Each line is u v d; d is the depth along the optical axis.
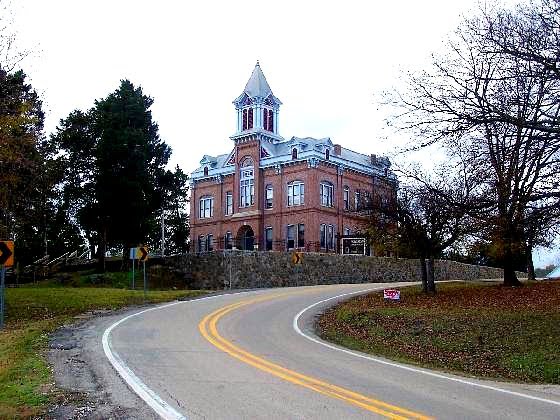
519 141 15.17
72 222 49.47
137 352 13.36
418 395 9.73
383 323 20.11
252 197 62.28
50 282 40.50
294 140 59.66
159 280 42.03
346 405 8.75
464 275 56.91
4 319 21.45
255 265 42.28
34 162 26.66
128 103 43.81
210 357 12.95
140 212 41.88
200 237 67.19
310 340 17.05
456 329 18.00
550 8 14.50
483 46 18.17
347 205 61.19
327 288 35.78
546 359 14.19
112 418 7.93
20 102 25.17
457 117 15.49
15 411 8.16
